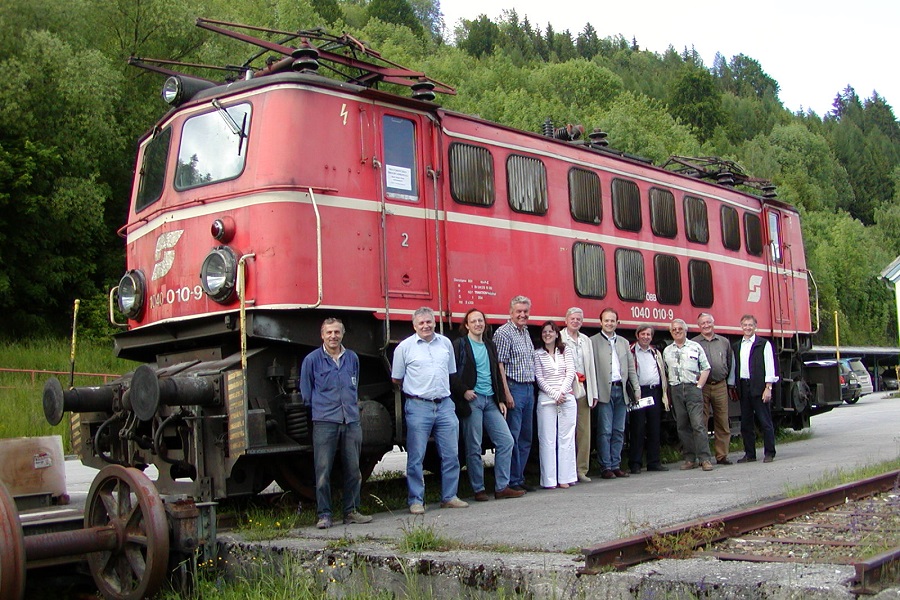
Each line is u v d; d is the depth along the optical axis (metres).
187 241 9.00
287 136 8.57
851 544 5.75
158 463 8.44
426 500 9.61
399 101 9.50
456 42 138.12
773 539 6.14
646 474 11.59
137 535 6.40
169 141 9.48
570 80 85.81
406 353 8.73
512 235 10.91
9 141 27.66
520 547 6.02
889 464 9.90
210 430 7.82
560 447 10.38
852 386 33.59
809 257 66.00
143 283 9.62
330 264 8.64
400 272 9.32
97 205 28.19
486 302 10.38
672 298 13.91
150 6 30.84
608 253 12.62
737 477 10.06
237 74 10.19
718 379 12.32
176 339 9.12
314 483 9.10
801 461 11.57
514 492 9.53
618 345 11.52
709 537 5.95
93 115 28.11
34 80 27.64
